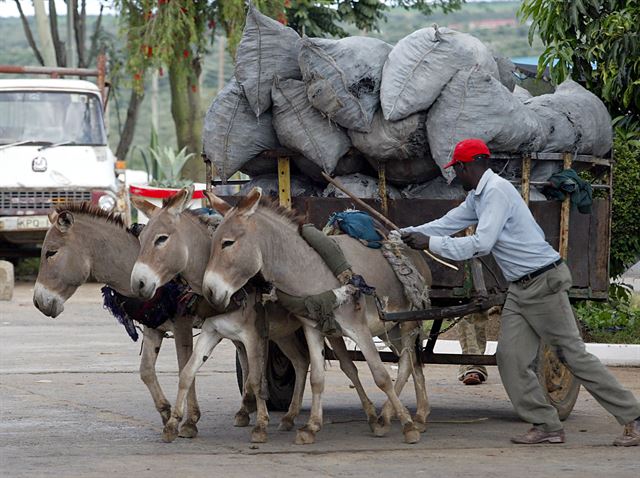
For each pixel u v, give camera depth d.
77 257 10.55
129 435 10.98
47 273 10.53
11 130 28.08
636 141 17.11
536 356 10.88
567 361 10.45
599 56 17.03
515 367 10.51
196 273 10.38
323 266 10.31
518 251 10.36
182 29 33.22
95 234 10.63
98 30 46.34
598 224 11.99
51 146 27.91
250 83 11.36
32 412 12.44
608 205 12.04
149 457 9.75
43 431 11.20
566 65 17.09
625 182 16.92
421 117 11.15
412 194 11.85
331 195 11.76
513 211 10.34
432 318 10.77
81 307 25.50
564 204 11.62
